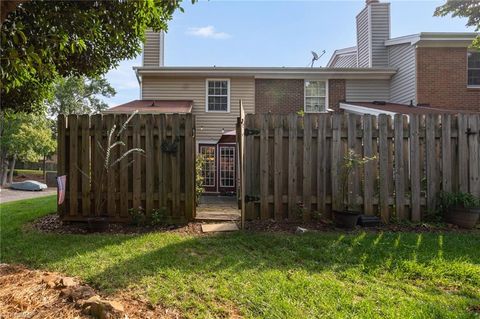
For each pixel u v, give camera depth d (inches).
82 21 177.9
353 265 138.0
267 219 221.3
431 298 109.4
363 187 217.8
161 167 225.3
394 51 526.0
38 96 269.3
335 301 105.3
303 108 524.1
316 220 217.3
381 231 194.5
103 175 222.7
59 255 151.9
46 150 903.7
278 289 113.6
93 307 94.2
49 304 99.4
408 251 153.7
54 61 197.3
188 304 103.1
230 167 521.3
